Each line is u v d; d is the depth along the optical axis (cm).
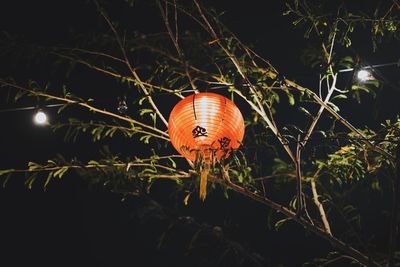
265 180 455
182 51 450
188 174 457
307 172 448
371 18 439
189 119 392
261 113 440
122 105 462
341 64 436
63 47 460
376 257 425
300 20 439
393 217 367
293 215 429
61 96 468
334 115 429
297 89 434
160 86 460
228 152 410
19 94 469
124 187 447
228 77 458
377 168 430
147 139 480
